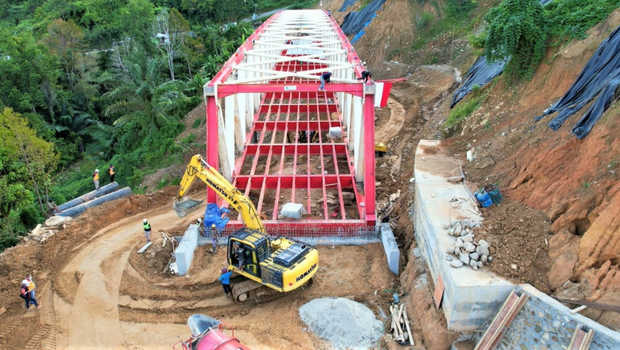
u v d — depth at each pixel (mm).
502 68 20469
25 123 25906
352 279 14289
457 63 33000
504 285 10164
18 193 23906
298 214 16719
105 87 48969
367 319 12188
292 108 27672
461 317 10531
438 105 27984
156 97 36500
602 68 13289
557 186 11914
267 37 29125
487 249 11164
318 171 22328
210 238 16406
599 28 15203
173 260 15891
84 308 13641
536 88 16578
